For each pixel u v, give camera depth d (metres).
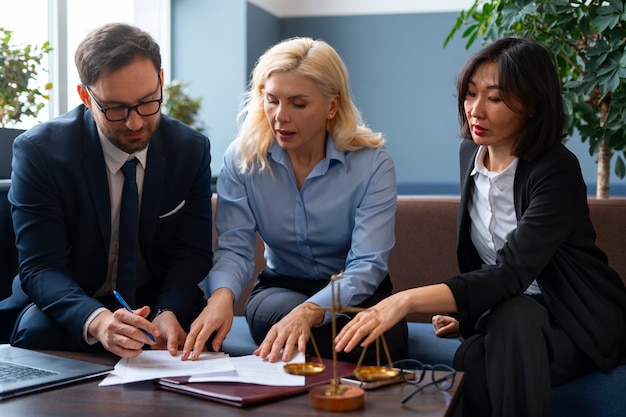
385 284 2.22
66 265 1.98
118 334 1.63
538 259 1.86
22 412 1.34
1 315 2.13
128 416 1.32
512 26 2.82
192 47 6.39
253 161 2.18
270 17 6.95
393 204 2.16
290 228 2.19
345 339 1.64
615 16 2.51
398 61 7.01
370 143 2.18
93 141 1.99
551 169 1.93
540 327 1.77
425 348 2.19
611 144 2.75
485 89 1.96
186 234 2.15
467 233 2.17
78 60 1.84
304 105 2.00
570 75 3.15
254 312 2.11
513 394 1.73
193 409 1.36
